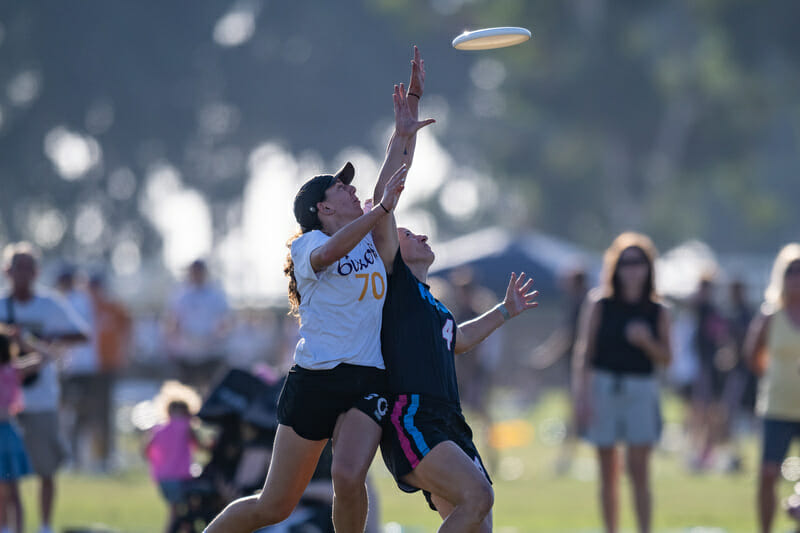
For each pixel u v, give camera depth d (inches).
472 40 985.5
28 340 1469.0
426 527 1685.5
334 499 900.0
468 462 872.9
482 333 999.6
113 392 2640.3
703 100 7824.8
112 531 1518.2
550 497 2089.1
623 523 1780.3
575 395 1494.8
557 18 7618.1
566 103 7726.4
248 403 1294.3
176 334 2662.4
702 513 1861.5
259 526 942.4
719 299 4507.9
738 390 2608.3
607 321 1473.9
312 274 888.3
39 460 1507.1
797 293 1398.9
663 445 3284.9
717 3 7372.1
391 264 930.1
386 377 907.4
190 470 1432.1
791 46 7480.3
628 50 7632.9
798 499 1389.0
